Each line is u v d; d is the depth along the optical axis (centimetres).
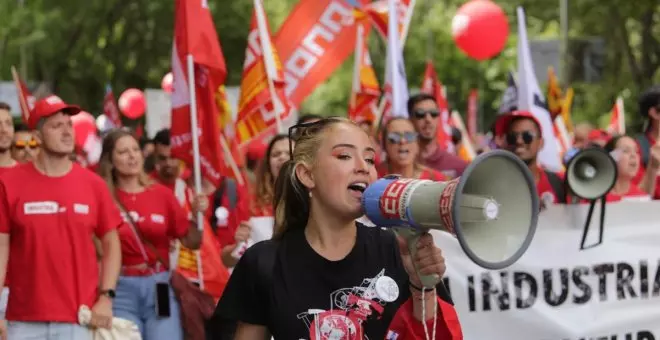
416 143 746
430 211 324
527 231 335
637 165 845
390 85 977
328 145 374
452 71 3775
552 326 668
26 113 1282
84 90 3128
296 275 378
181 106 852
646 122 899
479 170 330
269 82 952
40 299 633
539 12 3325
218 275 810
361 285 377
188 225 754
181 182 899
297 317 375
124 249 725
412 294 375
